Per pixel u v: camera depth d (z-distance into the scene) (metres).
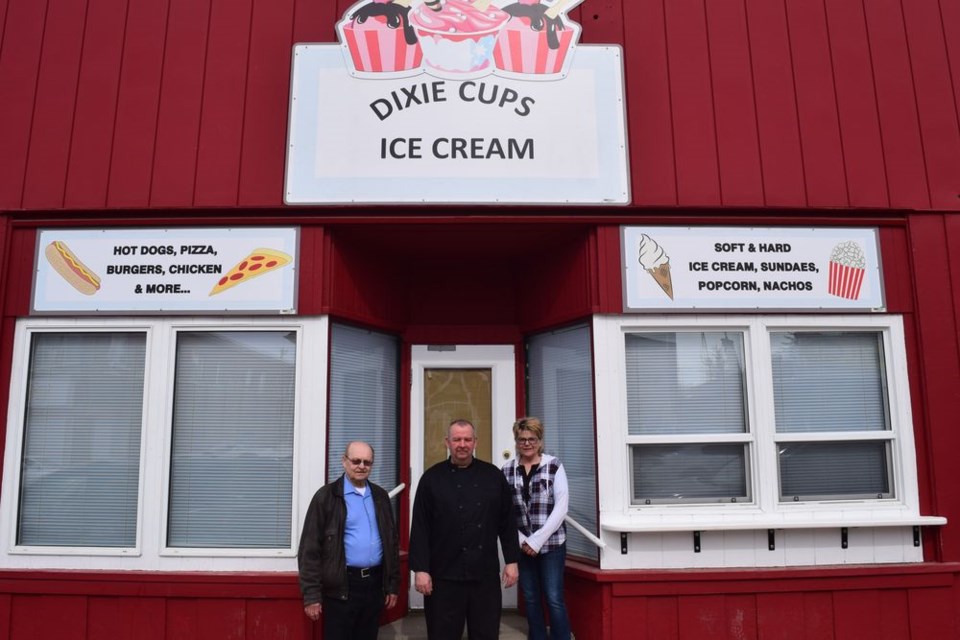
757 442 4.82
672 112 5.07
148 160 4.98
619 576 4.55
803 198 5.02
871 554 4.77
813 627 4.61
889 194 5.08
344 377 5.07
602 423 4.76
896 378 4.97
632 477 4.79
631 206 4.91
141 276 4.91
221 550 4.67
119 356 4.93
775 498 4.79
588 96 5.02
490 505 4.00
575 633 4.82
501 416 5.70
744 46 5.21
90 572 4.62
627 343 4.93
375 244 5.34
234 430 4.82
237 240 4.91
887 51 5.29
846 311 4.98
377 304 5.46
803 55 5.23
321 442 4.72
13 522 4.73
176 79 5.08
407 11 5.06
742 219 4.98
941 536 4.79
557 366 5.37
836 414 4.97
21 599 4.62
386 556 3.96
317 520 3.86
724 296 4.91
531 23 5.08
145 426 4.78
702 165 5.01
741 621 4.58
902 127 5.18
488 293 5.88
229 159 4.96
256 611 4.57
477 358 5.79
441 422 5.76
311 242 4.88
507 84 5.00
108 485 4.80
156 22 5.17
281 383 4.85
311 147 4.91
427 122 4.94
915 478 4.88
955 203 5.13
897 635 4.63
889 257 5.08
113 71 5.11
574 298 5.11
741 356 4.97
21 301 4.92
